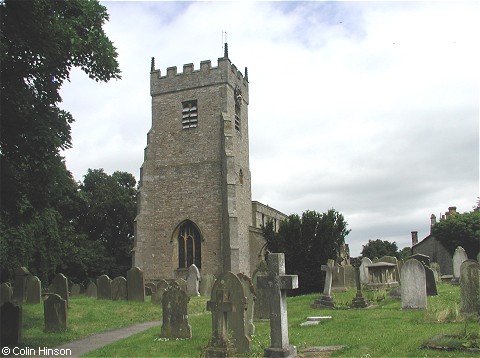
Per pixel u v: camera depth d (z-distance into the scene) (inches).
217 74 1412.4
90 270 1748.3
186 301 509.0
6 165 573.6
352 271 1034.1
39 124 575.2
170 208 1370.6
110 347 475.5
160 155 1414.9
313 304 741.3
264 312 621.6
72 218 1887.3
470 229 1761.8
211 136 1381.6
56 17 612.1
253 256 1403.8
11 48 557.0
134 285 910.4
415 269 618.2
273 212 1909.4
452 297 683.4
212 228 1318.9
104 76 672.4
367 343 410.6
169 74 1460.4
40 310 740.0
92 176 2034.9
